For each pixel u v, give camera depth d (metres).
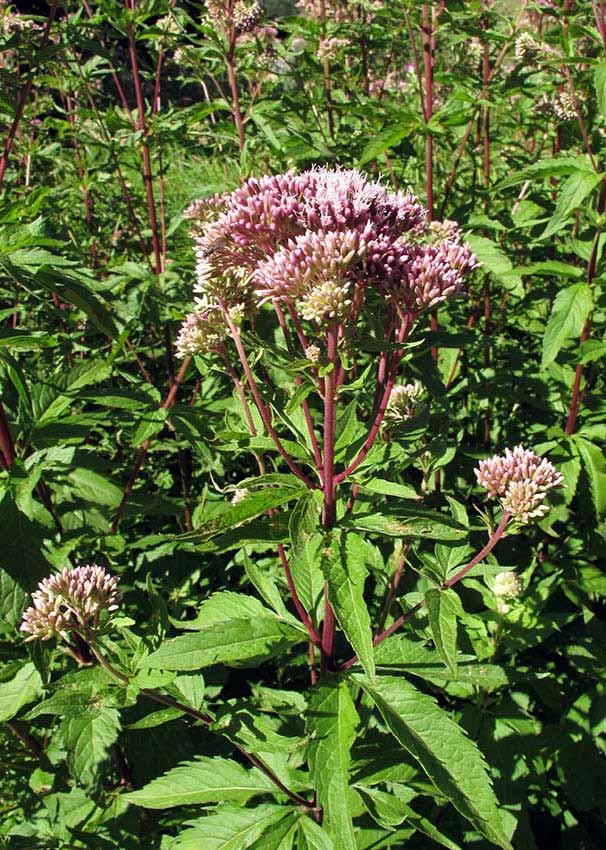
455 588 0.50
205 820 0.35
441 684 0.42
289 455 0.34
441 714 0.30
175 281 0.57
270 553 0.54
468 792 0.29
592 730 0.43
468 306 0.68
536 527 0.54
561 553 0.53
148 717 0.33
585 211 0.50
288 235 0.33
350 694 0.34
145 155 0.61
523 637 0.41
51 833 0.41
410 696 0.31
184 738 0.41
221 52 0.60
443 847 0.40
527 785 0.40
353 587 0.29
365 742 0.38
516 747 0.40
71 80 0.68
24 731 0.43
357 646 0.28
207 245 0.34
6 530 0.36
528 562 0.52
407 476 0.52
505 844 0.28
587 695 0.44
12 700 0.38
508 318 0.64
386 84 0.88
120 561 0.52
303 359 0.30
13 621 0.35
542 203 0.59
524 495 0.32
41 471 0.39
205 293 0.36
